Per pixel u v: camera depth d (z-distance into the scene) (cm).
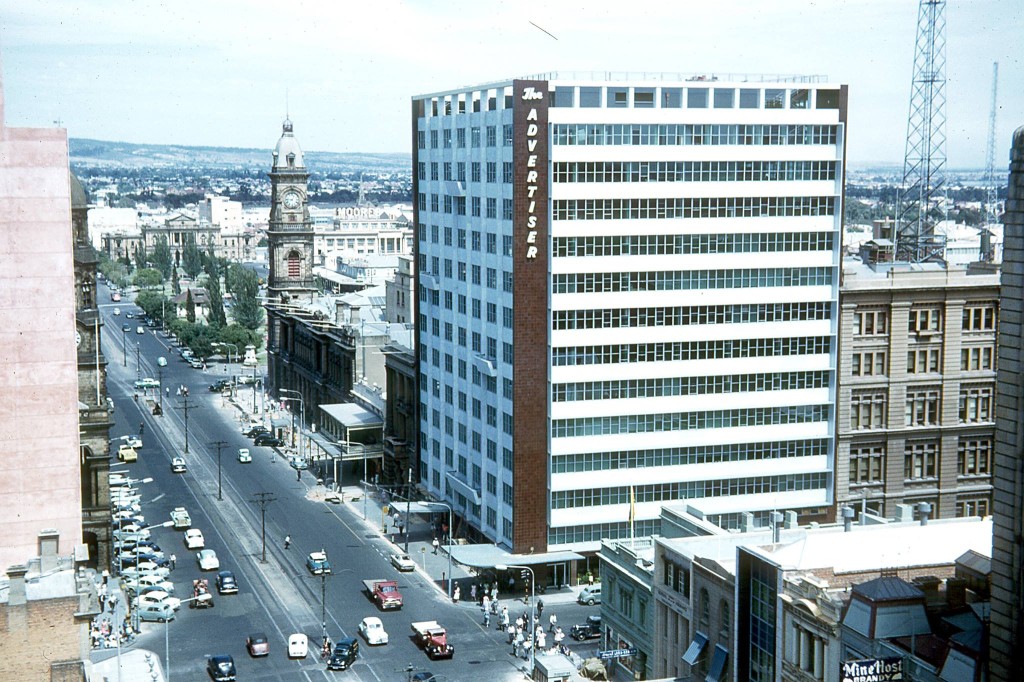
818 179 14538
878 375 14875
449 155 16038
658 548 10256
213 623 12675
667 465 14300
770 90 15112
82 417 13950
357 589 13875
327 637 11831
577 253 13788
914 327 14900
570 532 14138
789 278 14525
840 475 14812
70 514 8094
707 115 14050
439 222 16475
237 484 18975
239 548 15475
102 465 14112
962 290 14925
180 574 14388
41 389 7956
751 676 8681
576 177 13738
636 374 14075
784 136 14375
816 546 8394
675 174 14025
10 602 6359
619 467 14138
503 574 13788
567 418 13888
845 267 15262
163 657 11644
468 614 13012
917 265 15712
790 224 14462
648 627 10594
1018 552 6338
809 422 14738
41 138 7719
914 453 15088
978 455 15275
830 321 14700
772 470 14662
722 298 14288
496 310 14438
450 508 15612
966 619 7188
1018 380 6381
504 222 14112
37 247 7812
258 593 13700
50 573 7012
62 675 6456
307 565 14688
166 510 17375
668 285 14112
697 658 9344
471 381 15375
